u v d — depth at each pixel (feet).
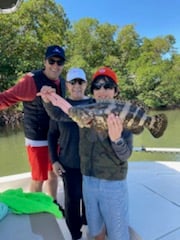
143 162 12.06
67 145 7.04
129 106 5.13
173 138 44.39
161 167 11.61
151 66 102.06
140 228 7.77
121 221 5.81
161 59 110.22
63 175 7.25
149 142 39.83
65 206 7.36
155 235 7.47
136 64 104.22
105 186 5.73
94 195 5.91
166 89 98.94
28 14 62.80
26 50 60.29
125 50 110.63
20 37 59.57
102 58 104.22
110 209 5.77
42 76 8.23
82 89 7.29
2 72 58.18
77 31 100.68
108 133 5.32
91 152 5.81
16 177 10.33
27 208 6.71
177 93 101.04
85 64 82.84
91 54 102.47
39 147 8.48
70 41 93.91
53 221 6.32
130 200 9.18
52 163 7.52
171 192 9.62
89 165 5.89
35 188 8.78
